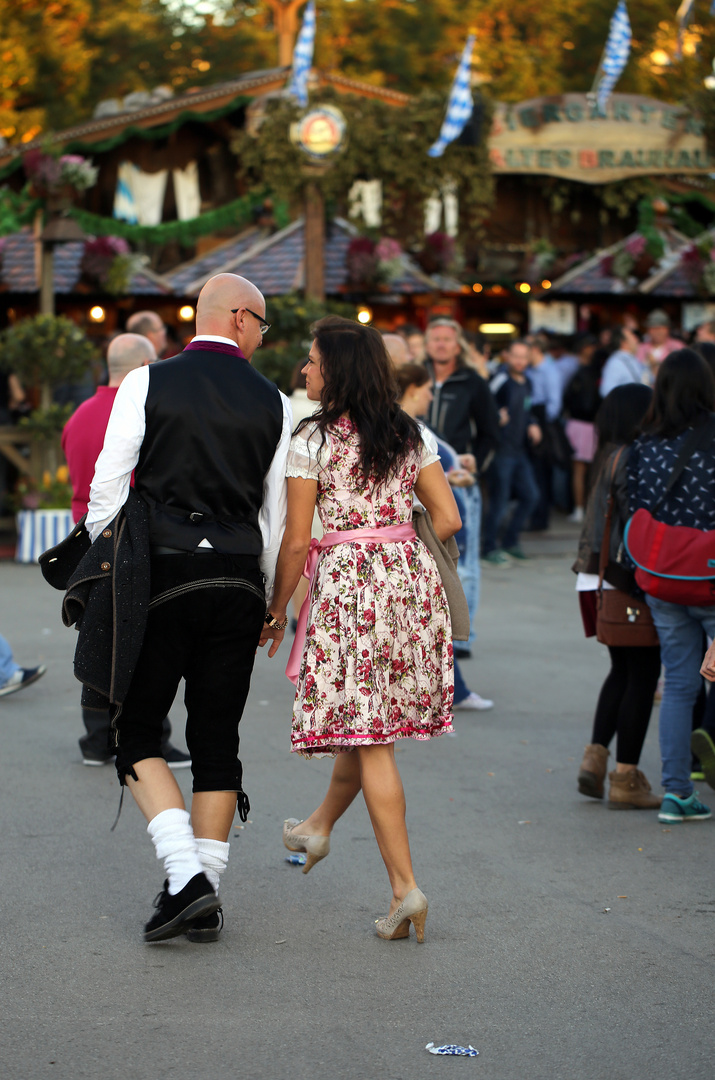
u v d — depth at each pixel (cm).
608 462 681
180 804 478
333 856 594
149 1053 392
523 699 945
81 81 3981
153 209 2239
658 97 4231
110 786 704
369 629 477
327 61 4322
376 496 490
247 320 496
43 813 652
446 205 2123
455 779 735
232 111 2050
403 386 790
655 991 444
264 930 500
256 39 4619
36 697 930
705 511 623
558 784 728
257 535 488
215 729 493
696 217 2445
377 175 1902
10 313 2347
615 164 1973
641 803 680
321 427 483
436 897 539
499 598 1391
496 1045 401
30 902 525
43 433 1623
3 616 1245
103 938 488
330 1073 380
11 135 3694
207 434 472
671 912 523
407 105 1862
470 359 1360
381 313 2538
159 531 470
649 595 641
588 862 588
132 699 481
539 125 1934
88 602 469
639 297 2550
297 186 1898
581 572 696
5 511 1694
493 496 1627
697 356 649
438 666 495
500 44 4375
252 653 494
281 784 717
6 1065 382
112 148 2130
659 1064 389
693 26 4144
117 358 712
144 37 4553
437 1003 432
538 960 471
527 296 2673
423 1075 380
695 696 657
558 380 1917
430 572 497
